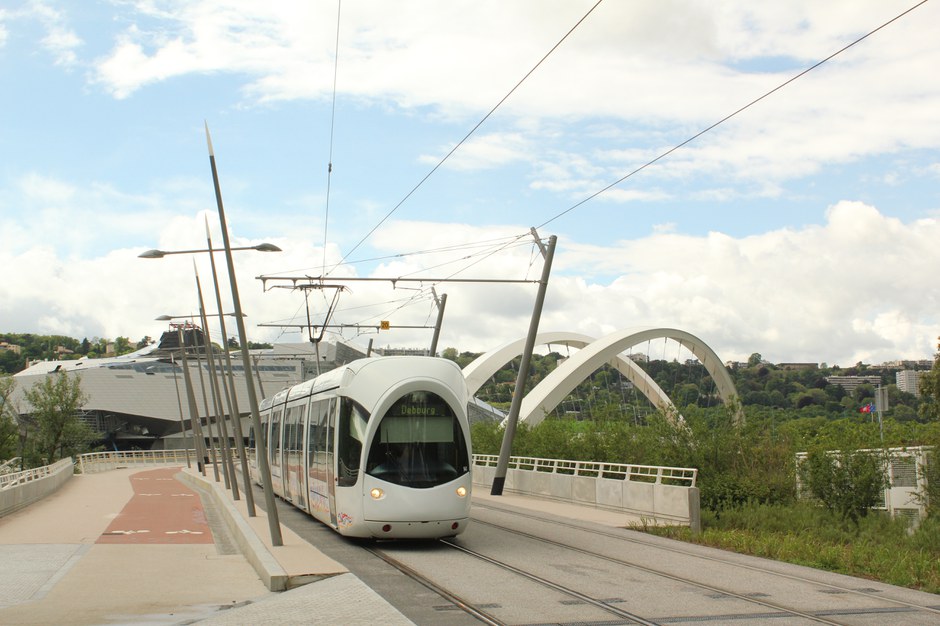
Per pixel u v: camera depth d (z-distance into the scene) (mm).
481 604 11484
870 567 15461
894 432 25375
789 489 26750
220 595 12875
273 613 10945
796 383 130375
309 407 23625
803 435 27984
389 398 17750
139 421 117625
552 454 38875
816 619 10570
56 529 23594
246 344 18422
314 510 21859
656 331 75688
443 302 41250
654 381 80250
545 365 96562
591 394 69438
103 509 31531
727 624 10227
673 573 14367
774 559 16984
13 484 31000
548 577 13828
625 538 19641
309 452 22828
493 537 19750
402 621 10273
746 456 28281
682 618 10555
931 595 12719
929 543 19406
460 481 17625
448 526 17438
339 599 11680
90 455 76188
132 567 16016
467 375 75125
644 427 33344
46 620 10953
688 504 21656
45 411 75562
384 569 14875
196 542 20797
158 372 118500
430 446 17688
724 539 19234
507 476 36438
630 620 10438
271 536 17000
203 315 38656
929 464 23500
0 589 13414
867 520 23203
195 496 40406
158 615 11312
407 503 17172
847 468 24719
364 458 17516
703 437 28719
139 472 71938
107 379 114125
